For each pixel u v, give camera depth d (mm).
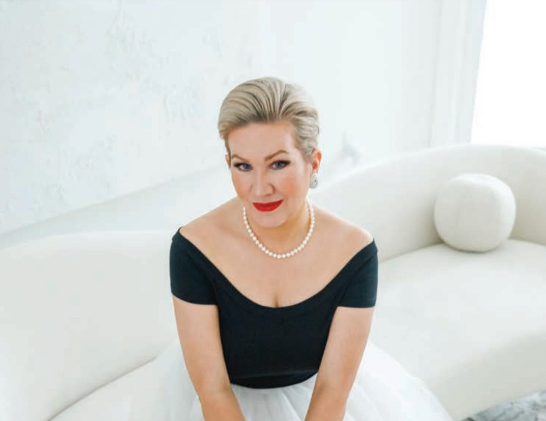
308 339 1087
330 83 2656
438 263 2068
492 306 1778
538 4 2805
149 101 1952
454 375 1531
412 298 1848
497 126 3145
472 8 2891
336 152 2828
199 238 1055
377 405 1209
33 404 1357
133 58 1861
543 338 1673
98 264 1543
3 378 1283
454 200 2082
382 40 2807
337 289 1063
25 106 1653
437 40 3033
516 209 2250
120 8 1781
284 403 1149
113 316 1548
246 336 1073
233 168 947
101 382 1538
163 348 1642
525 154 2227
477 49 2980
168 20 1920
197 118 2121
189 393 1217
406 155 2230
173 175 2113
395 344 1627
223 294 1051
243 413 1127
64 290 1470
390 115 3041
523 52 2926
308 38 2469
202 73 2082
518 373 1669
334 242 1074
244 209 1076
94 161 1862
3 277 1388
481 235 2053
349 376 1076
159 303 1632
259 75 2291
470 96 3090
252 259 1060
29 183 1726
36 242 1514
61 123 1745
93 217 1978
